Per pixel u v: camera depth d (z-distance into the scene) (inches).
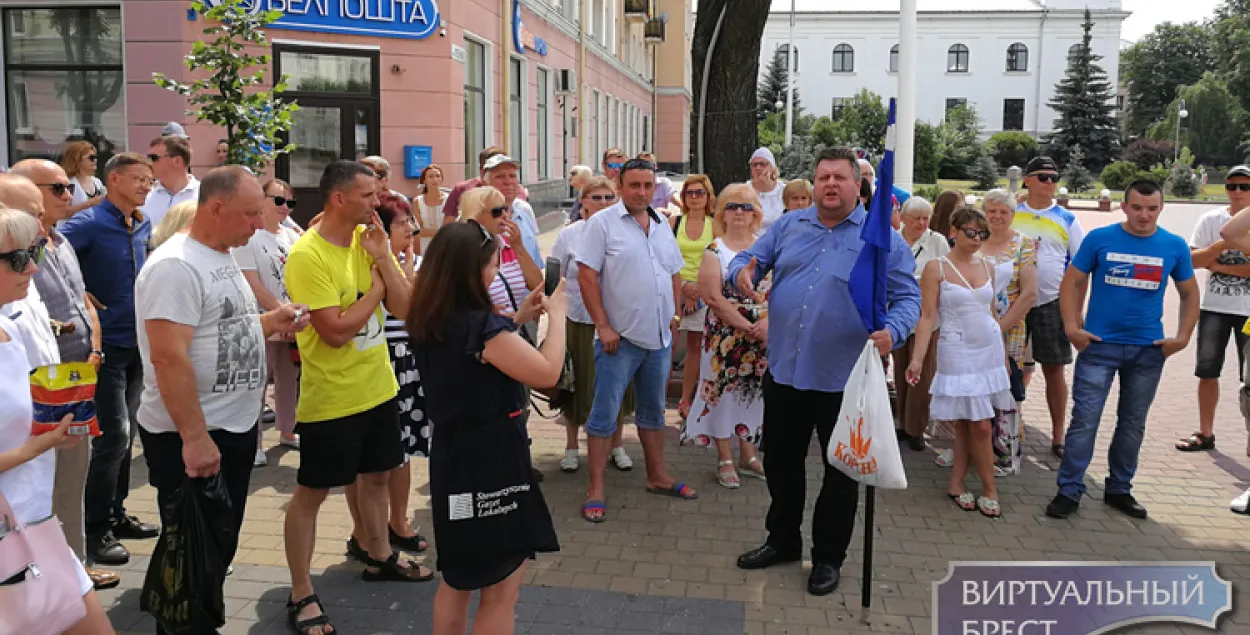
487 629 120.6
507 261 188.1
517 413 119.4
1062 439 241.0
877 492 211.6
